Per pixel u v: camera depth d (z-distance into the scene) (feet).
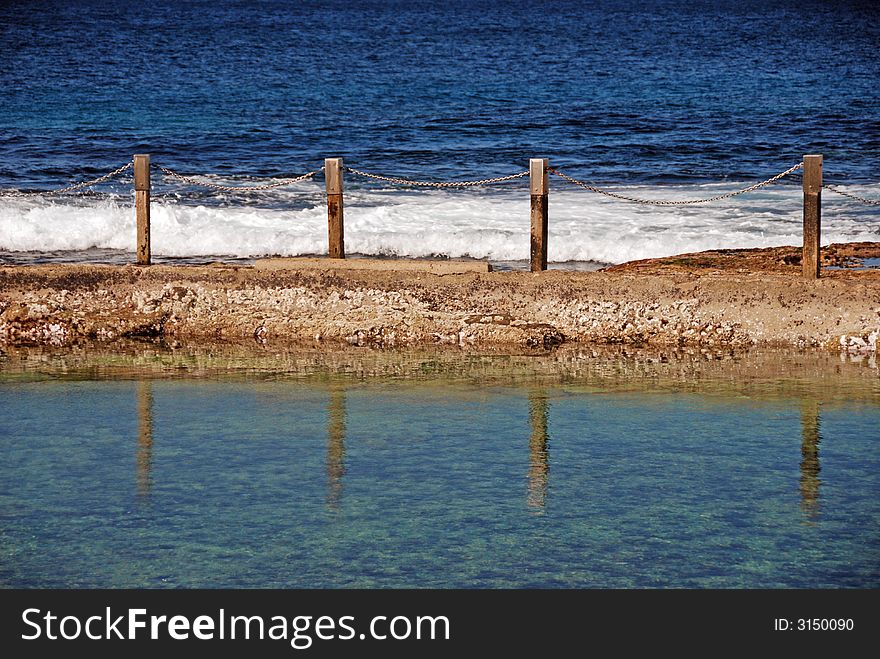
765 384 81.41
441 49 482.69
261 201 160.15
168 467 64.49
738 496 59.88
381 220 146.61
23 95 303.27
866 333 90.74
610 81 355.36
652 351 91.91
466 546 53.83
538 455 66.59
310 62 417.08
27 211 145.89
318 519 57.06
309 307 97.40
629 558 52.49
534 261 99.25
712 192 176.14
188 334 97.86
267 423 72.95
